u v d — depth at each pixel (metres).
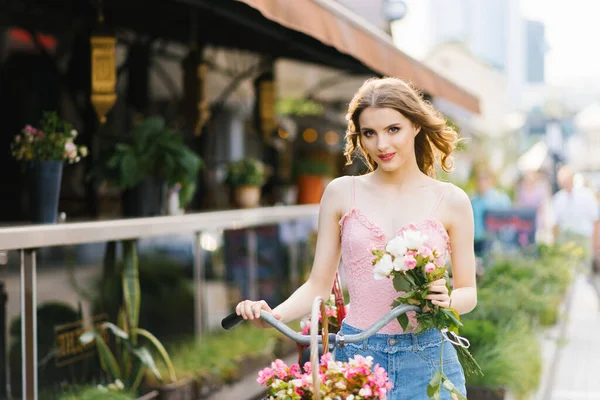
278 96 13.10
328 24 6.08
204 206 10.49
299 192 11.16
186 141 11.37
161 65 11.88
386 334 3.21
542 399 6.79
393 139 3.23
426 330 3.15
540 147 23.59
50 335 4.97
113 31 6.34
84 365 5.38
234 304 7.82
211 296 7.38
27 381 4.68
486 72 30.59
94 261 5.49
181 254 6.79
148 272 6.29
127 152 6.38
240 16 7.13
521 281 8.73
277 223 8.92
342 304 3.93
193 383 6.23
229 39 9.83
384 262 2.98
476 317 6.96
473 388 5.75
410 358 3.19
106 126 8.02
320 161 11.32
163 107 11.73
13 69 9.85
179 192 6.76
